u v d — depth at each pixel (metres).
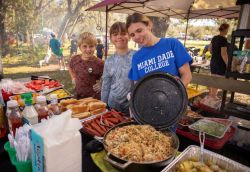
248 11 2.21
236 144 2.02
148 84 1.16
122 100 1.88
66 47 11.12
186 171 0.88
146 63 1.46
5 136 1.16
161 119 1.12
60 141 0.72
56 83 2.21
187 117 1.78
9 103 1.05
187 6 4.93
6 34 8.93
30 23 9.57
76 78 2.34
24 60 9.18
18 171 0.84
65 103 1.62
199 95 3.15
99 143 1.07
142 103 1.17
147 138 1.04
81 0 10.88
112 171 0.92
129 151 0.92
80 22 11.34
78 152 0.78
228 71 2.12
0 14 8.66
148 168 0.84
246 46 2.09
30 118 1.03
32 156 0.77
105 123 1.28
